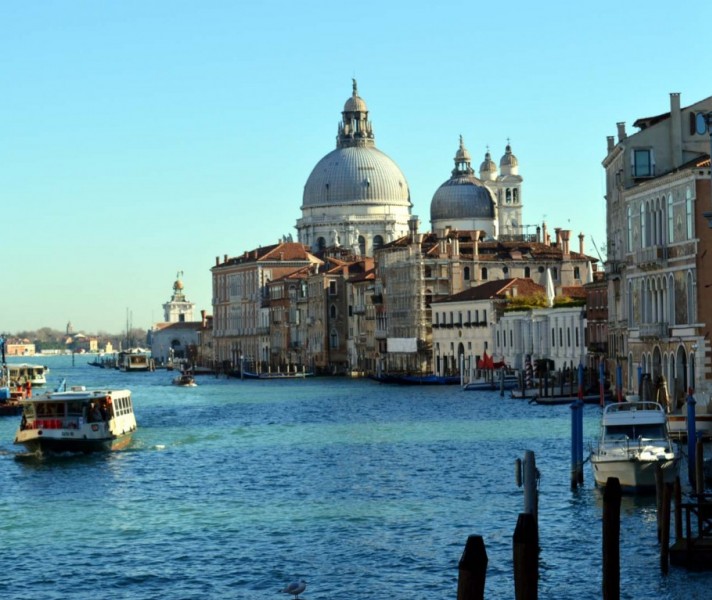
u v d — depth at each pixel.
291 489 70.38
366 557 52.38
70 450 88.62
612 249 121.88
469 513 61.00
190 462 84.38
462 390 168.38
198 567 51.47
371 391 177.12
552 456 80.38
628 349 107.50
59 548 55.38
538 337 166.25
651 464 61.25
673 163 105.00
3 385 158.62
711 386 90.94
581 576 48.50
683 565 48.31
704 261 91.31
